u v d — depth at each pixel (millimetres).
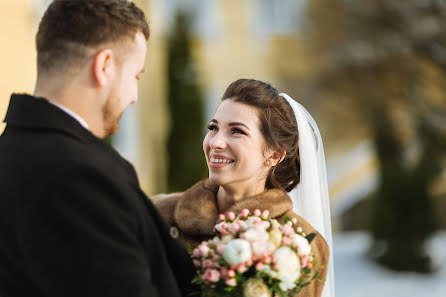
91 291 1062
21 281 1176
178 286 1445
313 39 11422
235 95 1953
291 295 1635
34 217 1073
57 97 1290
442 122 9219
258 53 11742
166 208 2064
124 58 1333
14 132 1276
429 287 7797
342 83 11031
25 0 5832
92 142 1285
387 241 8805
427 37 9328
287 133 1984
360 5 10102
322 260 1900
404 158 9039
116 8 1317
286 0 11828
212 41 11531
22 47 5832
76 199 1098
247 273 1512
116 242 1130
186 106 7316
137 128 8141
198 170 7312
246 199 1907
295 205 2234
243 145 1885
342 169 12539
